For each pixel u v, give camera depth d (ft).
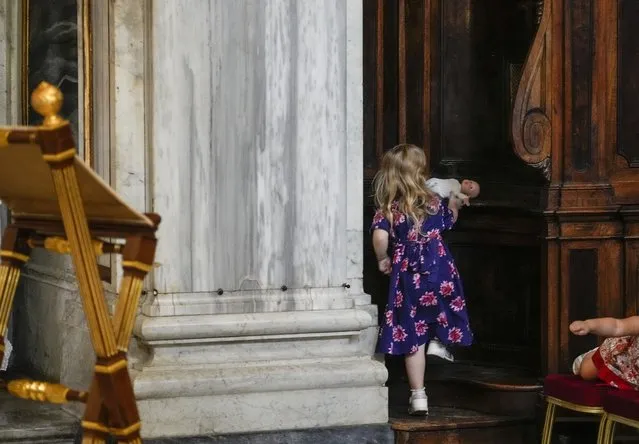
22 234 22.52
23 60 41.68
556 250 37.11
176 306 33.22
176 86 33.14
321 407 34.27
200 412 33.01
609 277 37.37
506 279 41.06
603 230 37.22
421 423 35.29
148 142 33.42
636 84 37.83
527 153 36.73
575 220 36.99
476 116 41.50
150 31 33.04
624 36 37.76
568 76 36.96
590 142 37.17
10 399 37.50
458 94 41.78
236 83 33.76
